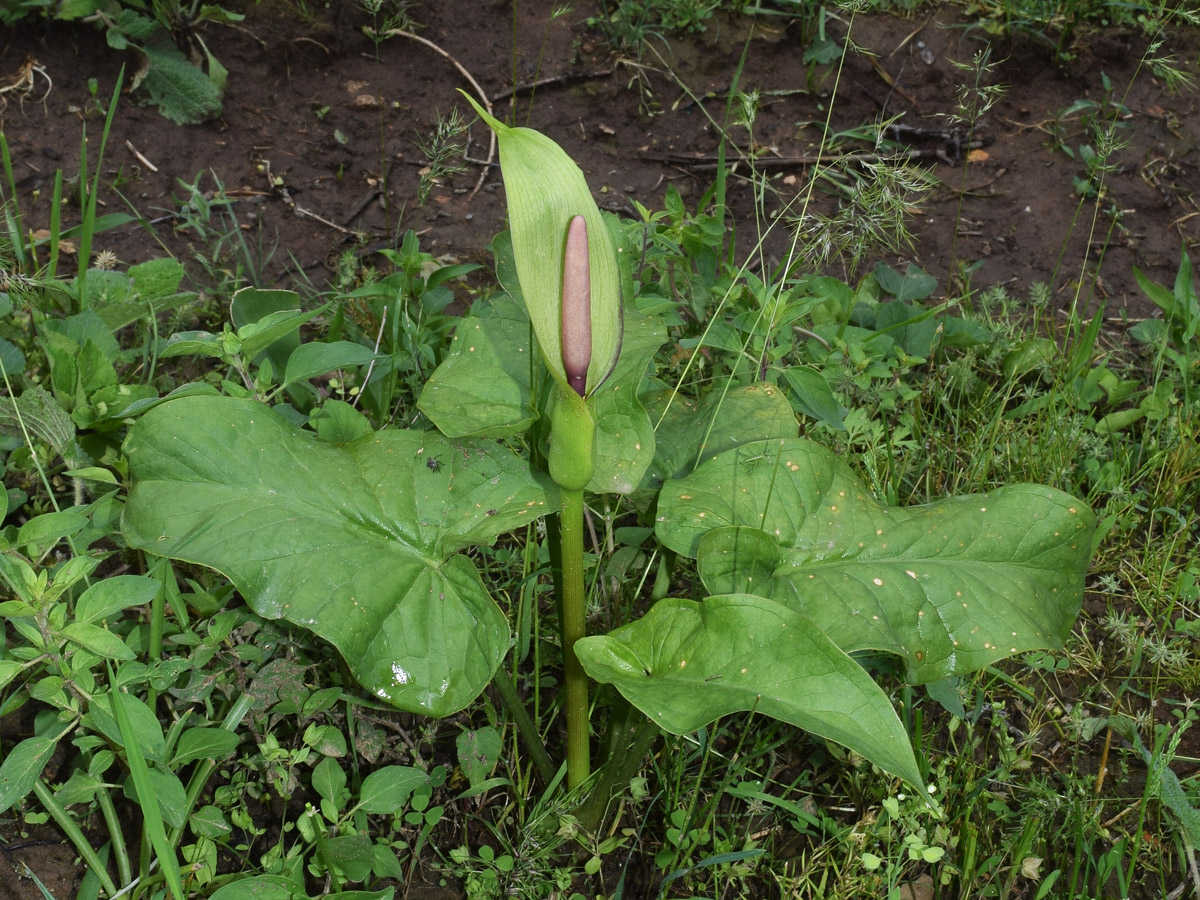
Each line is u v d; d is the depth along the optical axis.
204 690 1.09
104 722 1.00
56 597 0.99
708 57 2.00
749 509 1.10
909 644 1.06
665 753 1.15
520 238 0.93
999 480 1.42
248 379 1.14
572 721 1.08
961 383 1.48
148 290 1.38
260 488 1.03
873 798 1.15
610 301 0.95
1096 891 1.10
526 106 1.91
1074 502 1.11
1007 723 1.24
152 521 1.01
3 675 0.99
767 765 1.20
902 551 1.09
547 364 0.95
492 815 1.15
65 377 1.23
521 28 1.99
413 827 1.14
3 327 1.37
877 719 0.91
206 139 1.79
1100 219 1.82
